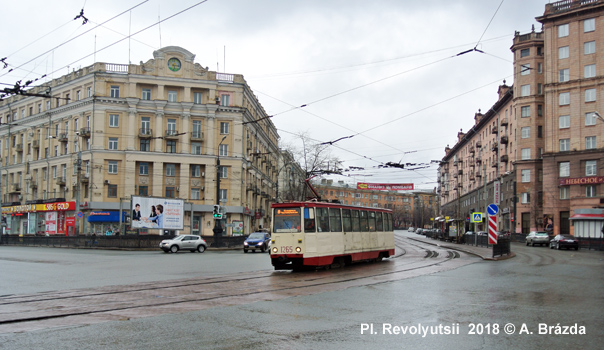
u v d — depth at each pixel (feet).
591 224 168.96
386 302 37.06
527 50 205.77
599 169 178.09
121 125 182.70
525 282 50.29
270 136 259.19
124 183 180.45
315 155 158.71
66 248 145.38
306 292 42.83
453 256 93.91
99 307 35.37
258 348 23.65
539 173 200.64
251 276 57.11
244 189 197.36
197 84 187.01
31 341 25.20
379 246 82.79
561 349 23.62
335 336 26.02
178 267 71.67
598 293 42.24
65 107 190.80
